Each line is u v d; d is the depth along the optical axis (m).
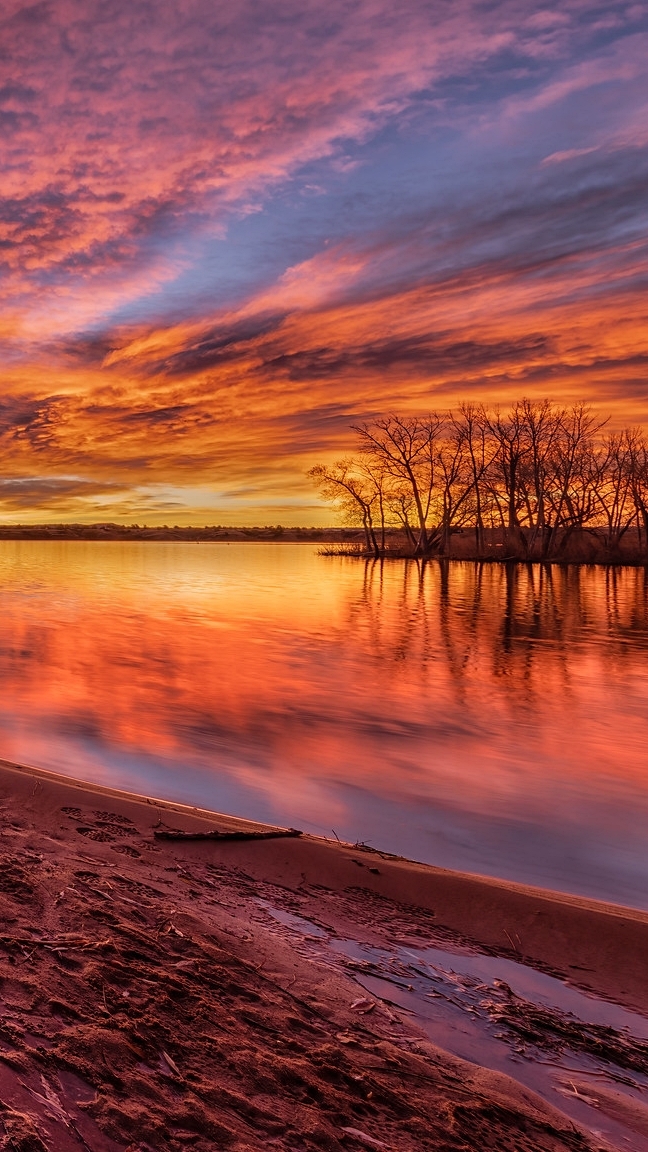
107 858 4.60
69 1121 1.89
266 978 3.14
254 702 12.32
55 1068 2.12
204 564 70.31
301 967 3.36
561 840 6.27
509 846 6.10
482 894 4.65
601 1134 2.43
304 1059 2.50
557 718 11.43
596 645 19.92
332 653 18.14
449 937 4.05
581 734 10.41
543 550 66.00
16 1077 2.02
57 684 13.50
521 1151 2.21
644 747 9.71
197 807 6.69
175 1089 2.16
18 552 110.94
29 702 11.75
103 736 9.59
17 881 3.70
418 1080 2.52
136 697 12.48
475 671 15.81
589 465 62.72
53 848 4.62
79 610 28.16
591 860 5.81
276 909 4.22
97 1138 1.86
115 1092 2.07
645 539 62.66
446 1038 2.95
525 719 11.35
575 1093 2.68
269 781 7.82
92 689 13.11
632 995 3.51
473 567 62.31
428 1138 2.18
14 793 6.05
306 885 4.68
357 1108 2.27
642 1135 2.46
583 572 55.31
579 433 61.31
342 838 6.11
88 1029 2.37
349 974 3.40
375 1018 2.98
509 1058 2.87
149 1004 2.63
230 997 2.86
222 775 7.96
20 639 19.81
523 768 8.68
